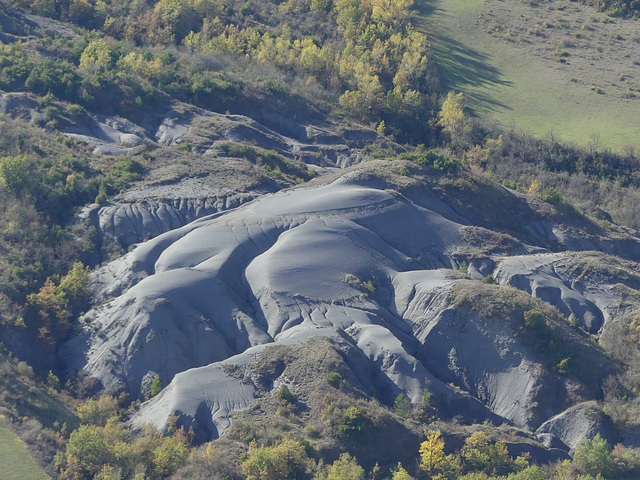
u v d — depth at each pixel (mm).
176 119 126562
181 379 73500
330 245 91875
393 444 68500
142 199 101625
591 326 90062
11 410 65938
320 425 68500
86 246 94938
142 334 80188
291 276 87062
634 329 87625
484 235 101688
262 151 120188
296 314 83375
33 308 83375
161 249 92125
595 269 96125
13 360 75625
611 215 130250
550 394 78188
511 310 83562
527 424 76688
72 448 62438
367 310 85500
